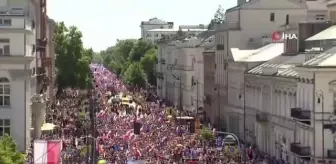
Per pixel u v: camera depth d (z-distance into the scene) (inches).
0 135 3880.4
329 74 3339.1
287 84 3954.2
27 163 3255.4
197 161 3681.1
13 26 3846.0
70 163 3575.3
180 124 4977.9
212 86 6530.5
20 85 3887.8
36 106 4411.9
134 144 4160.9
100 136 4443.9
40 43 5305.1
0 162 2691.9
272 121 4284.0
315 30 4434.1
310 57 3853.3
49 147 2800.2
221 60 6072.8
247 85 4997.5
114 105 7057.1
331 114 3353.8
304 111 3474.4
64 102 7406.5
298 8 5738.2
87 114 5831.7
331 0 4724.4
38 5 5319.9
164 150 3966.5
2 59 3848.4
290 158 3858.3
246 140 5000.0
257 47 5684.1
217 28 6397.6
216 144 4160.9
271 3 5718.5
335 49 3604.8
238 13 5767.7
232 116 5565.9
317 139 3358.8
